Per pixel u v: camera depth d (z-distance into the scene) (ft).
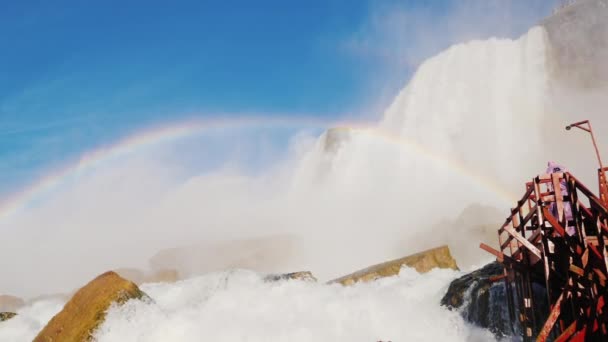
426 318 56.44
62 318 46.52
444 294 60.80
